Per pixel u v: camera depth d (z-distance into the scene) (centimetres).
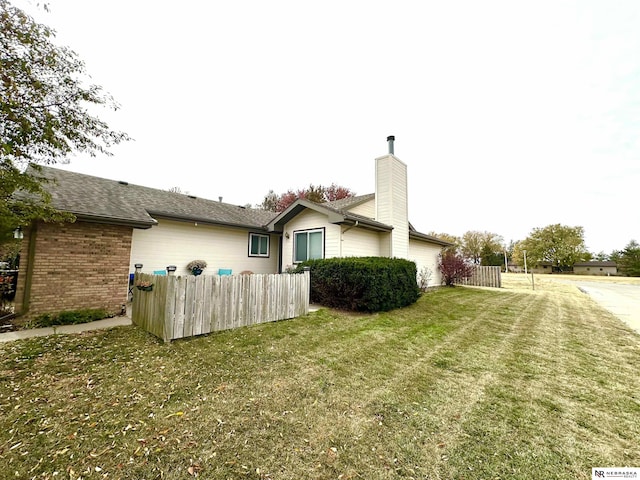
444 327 630
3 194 408
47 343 463
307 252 1066
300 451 225
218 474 200
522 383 353
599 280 3309
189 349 445
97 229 664
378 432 250
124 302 700
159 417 266
